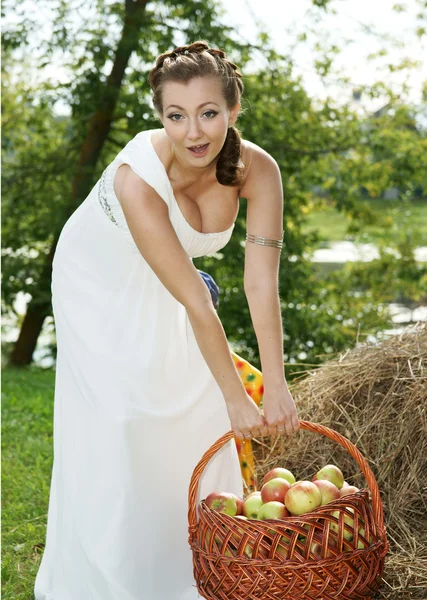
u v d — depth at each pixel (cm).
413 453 299
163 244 233
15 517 340
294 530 213
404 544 281
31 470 398
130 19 1022
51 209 1080
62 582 253
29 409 528
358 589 219
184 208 250
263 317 250
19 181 1160
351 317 1120
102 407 246
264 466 337
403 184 1146
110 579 239
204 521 224
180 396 259
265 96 1137
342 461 321
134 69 1048
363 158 1165
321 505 224
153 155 238
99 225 261
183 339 264
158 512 250
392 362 329
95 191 262
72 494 251
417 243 1208
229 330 1066
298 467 331
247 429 236
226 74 228
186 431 259
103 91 1012
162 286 260
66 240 273
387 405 317
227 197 255
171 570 253
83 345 258
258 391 304
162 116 229
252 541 217
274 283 254
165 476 252
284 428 239
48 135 1215
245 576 215
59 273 272
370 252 1243
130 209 236
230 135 242
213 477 270
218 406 271
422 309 1166
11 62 1145
